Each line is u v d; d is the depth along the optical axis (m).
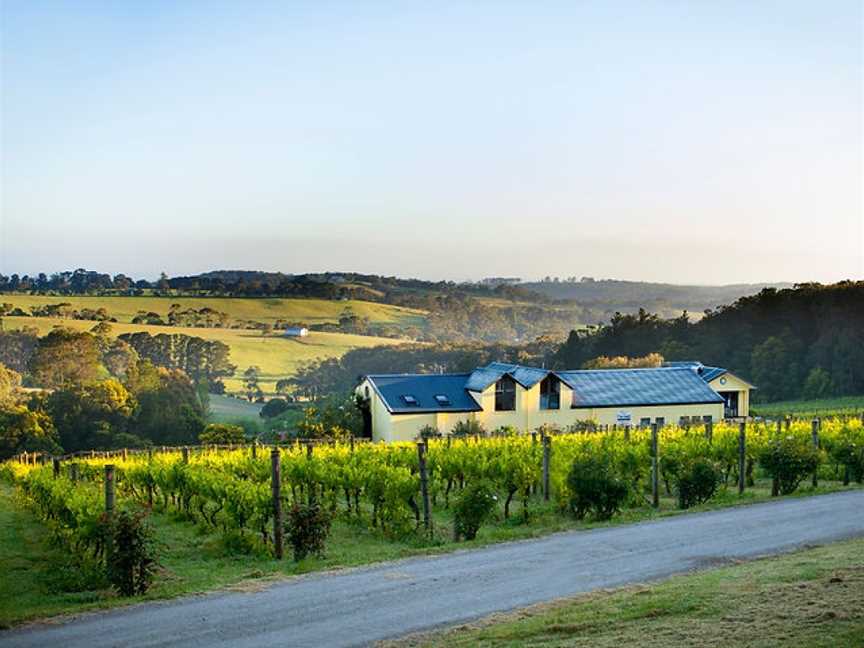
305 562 17.84
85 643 12.27
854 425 39.44
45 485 25.53
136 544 15.50
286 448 41.91
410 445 36.91
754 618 10.77
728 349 107.25
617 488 22.33
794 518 20.83
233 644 12.02
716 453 29.92
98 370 125.69
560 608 12.80
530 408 57.22
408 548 19.78
